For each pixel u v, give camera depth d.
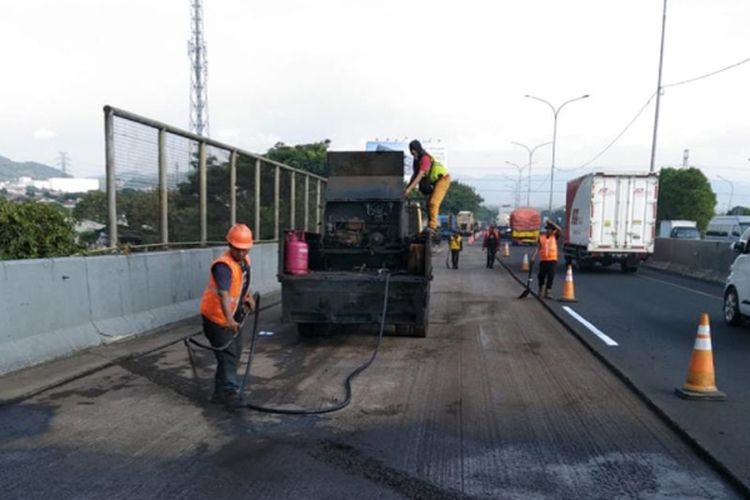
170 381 7.14
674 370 8.05
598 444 5.44
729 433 5.59
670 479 4.74
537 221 55.75
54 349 7.82
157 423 5.77
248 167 15.95
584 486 4.59
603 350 9.33
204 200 12.99
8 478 4.58
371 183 10.81
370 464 4.93
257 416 6.05
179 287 11.21
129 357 8.23
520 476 4.75
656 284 20.77
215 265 6.23
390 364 8.34
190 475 4.67
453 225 57.78
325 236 10.72
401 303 9.42
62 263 8.10
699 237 40.00
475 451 5.23
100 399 6.45
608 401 6.74
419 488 4.51
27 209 8.81
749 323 12.01
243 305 6.50
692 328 11.59
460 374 7.82
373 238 10.52
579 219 26.36
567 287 15.76
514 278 22.31
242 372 7.80
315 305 9.48
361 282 9.41
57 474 4.66
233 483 4.54
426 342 9.88
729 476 4.71
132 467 4.80
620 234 24.34
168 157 11.44
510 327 11.46
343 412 6.22
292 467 4.84
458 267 28.25
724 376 7.92
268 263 16.64
